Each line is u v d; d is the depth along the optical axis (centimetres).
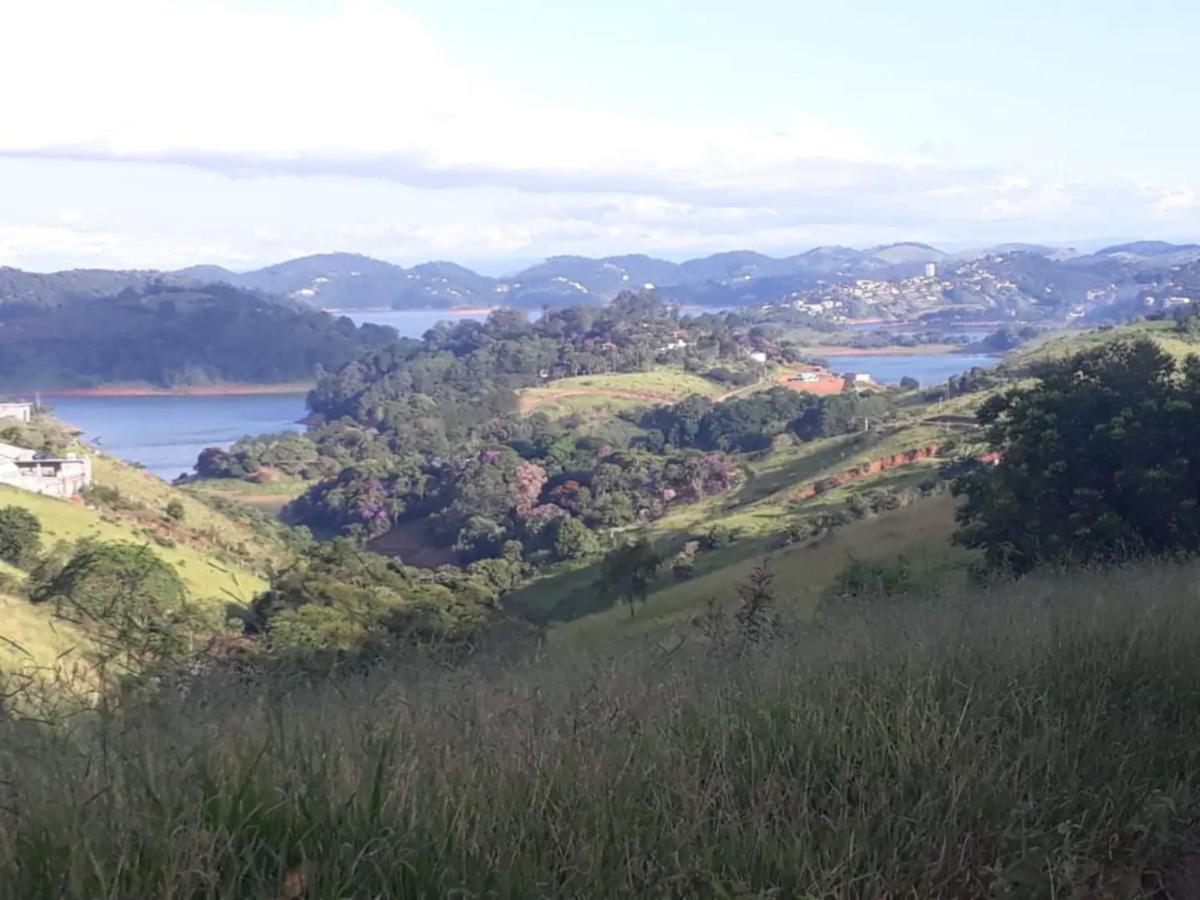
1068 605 574
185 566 3391
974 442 5209
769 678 405
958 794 295
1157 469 1873
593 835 265
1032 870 269
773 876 261
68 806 235
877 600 919
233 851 227
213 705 357
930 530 3462
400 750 301
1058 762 325
